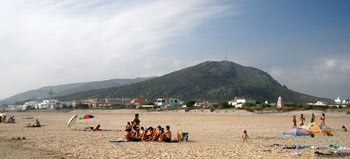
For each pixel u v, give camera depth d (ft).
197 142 67.51
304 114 233.35
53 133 86.89
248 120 160.56
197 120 168.14
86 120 181.27
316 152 48.55
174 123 144.56
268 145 59.47
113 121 169.27
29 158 44.06
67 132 90.53
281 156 46.78
